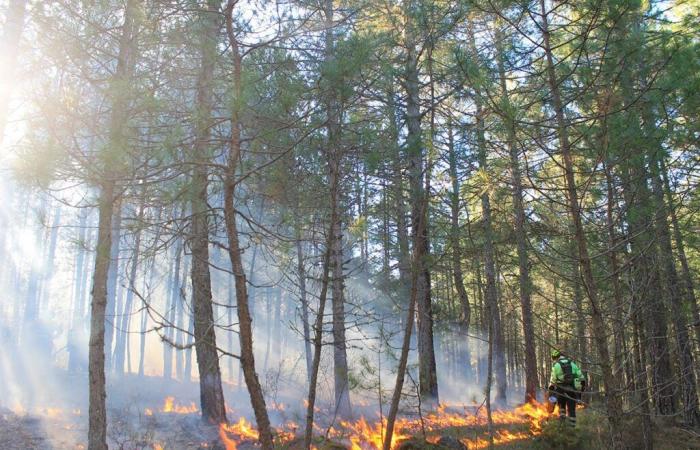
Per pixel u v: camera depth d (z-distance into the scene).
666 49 5.79
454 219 8.02
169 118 6.54
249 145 6.16
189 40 6.88
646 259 6.38
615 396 5.60
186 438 9.88
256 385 5.50
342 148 6.72
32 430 9.70
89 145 6.43
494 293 8.80
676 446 8.08
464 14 7.62
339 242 9.30
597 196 5.95
